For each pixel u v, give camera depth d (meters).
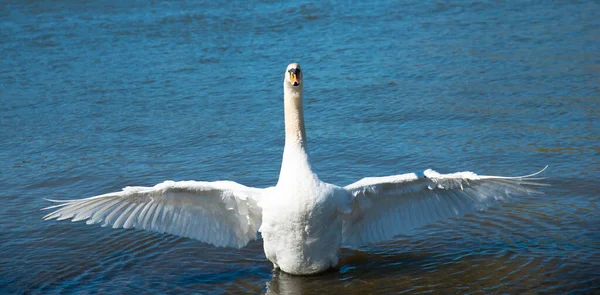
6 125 17.86
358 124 16.92
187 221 10.16
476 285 9.79
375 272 10.30
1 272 10.53
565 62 20.81
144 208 9.85
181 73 21.59
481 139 15.55
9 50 24.39
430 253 10.83
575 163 13.83
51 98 19.78
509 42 23.25
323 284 10.02
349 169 14.31
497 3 28.67
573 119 16.38
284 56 22.91
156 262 10.85
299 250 9.74
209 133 16.77
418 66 21.23
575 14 26.33
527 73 20.06
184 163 15.00
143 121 17.80
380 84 19.77
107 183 14.06
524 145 15.03
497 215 11.90
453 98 18.39
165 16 28.38
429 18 26.89
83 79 21.34
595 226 11.26
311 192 9.38
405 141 15.70
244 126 17.17
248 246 11.38
